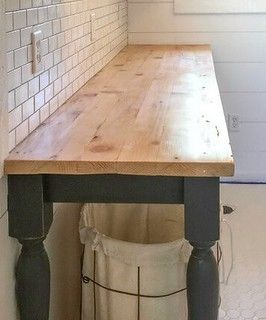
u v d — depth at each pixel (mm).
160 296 1604
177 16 3445
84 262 1692
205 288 1337
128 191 1297
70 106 1782
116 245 1583
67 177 1296
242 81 3520
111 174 1280
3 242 1275
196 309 1357
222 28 3445
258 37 3449
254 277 2459
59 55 1766
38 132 1480
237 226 2969
